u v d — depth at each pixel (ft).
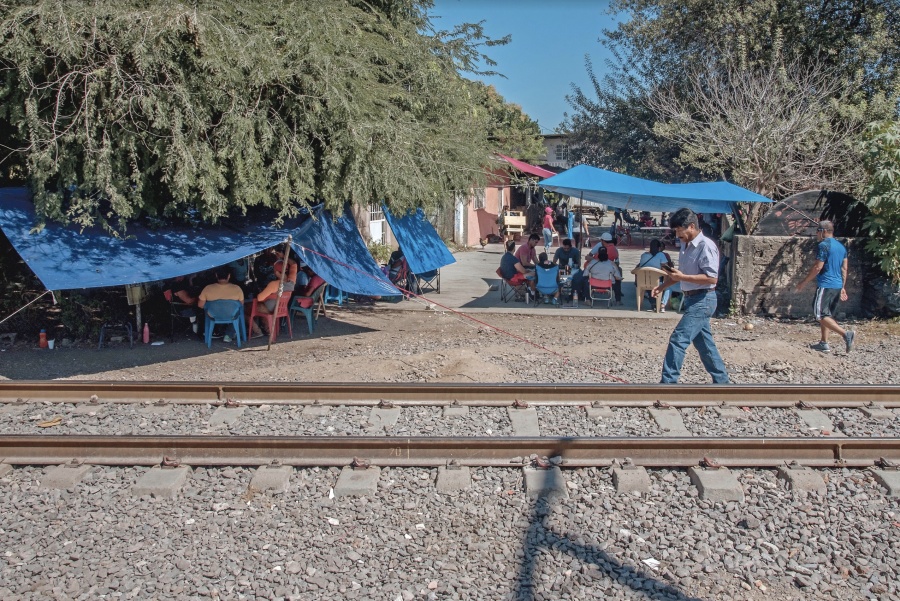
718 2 74.90
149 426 22.61
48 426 22.63
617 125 88.63
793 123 56.44
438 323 42.19
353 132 33.53
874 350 34.71
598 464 18.94
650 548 15.61
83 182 30.86
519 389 24.63
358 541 15.89
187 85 30.76
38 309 37.99
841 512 17.04
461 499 17.70
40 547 15.70
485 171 49.67
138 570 14.80
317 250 38.01
